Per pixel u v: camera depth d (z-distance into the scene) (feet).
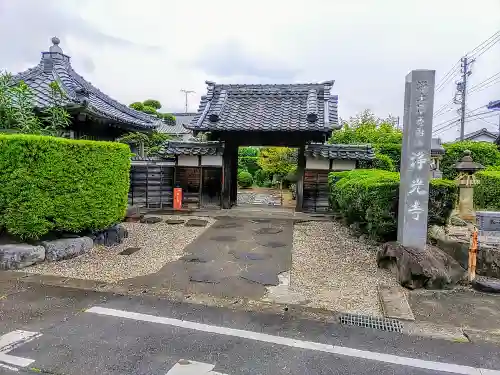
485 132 95.71
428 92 16.80
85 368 9.57
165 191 39.96
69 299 14.14
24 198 17.67
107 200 21.42
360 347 10.95
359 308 13.88
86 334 11.37
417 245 17.46
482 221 19.02
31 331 11.48
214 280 16.88
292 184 56.95
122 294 14.84
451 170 41.45
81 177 19.67
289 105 39.83
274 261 20.24
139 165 38.96
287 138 38.42
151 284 16.14
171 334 11.49
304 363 10.01
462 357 10.48
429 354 10.61
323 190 38.06
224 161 39.24
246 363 9.95
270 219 33.91
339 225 31.19
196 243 24.21
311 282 16.81
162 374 9.37
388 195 19.69
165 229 28.63
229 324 12.30
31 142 17.49
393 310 13.57
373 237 22.90
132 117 36.78
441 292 15.53
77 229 20.10
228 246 23.54
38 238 18.76
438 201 19.83
